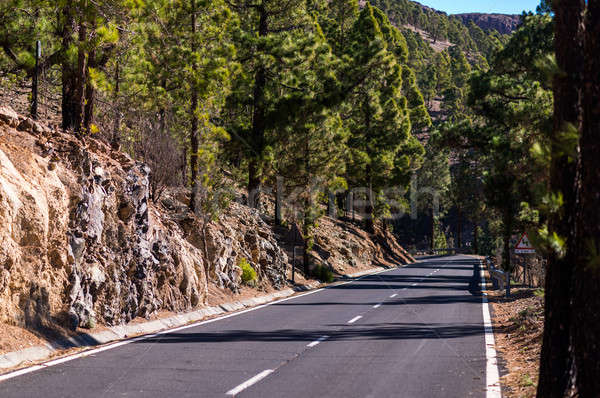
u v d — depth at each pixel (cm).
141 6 1773
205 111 2555
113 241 1370
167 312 1530
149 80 2456
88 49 1623
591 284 469
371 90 5600
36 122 1341
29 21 1659
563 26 539
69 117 1708
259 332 1295
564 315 545
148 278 1461
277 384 779
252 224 2748
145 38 2308
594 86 474
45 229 1127
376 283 3092
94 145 1523
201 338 1199
